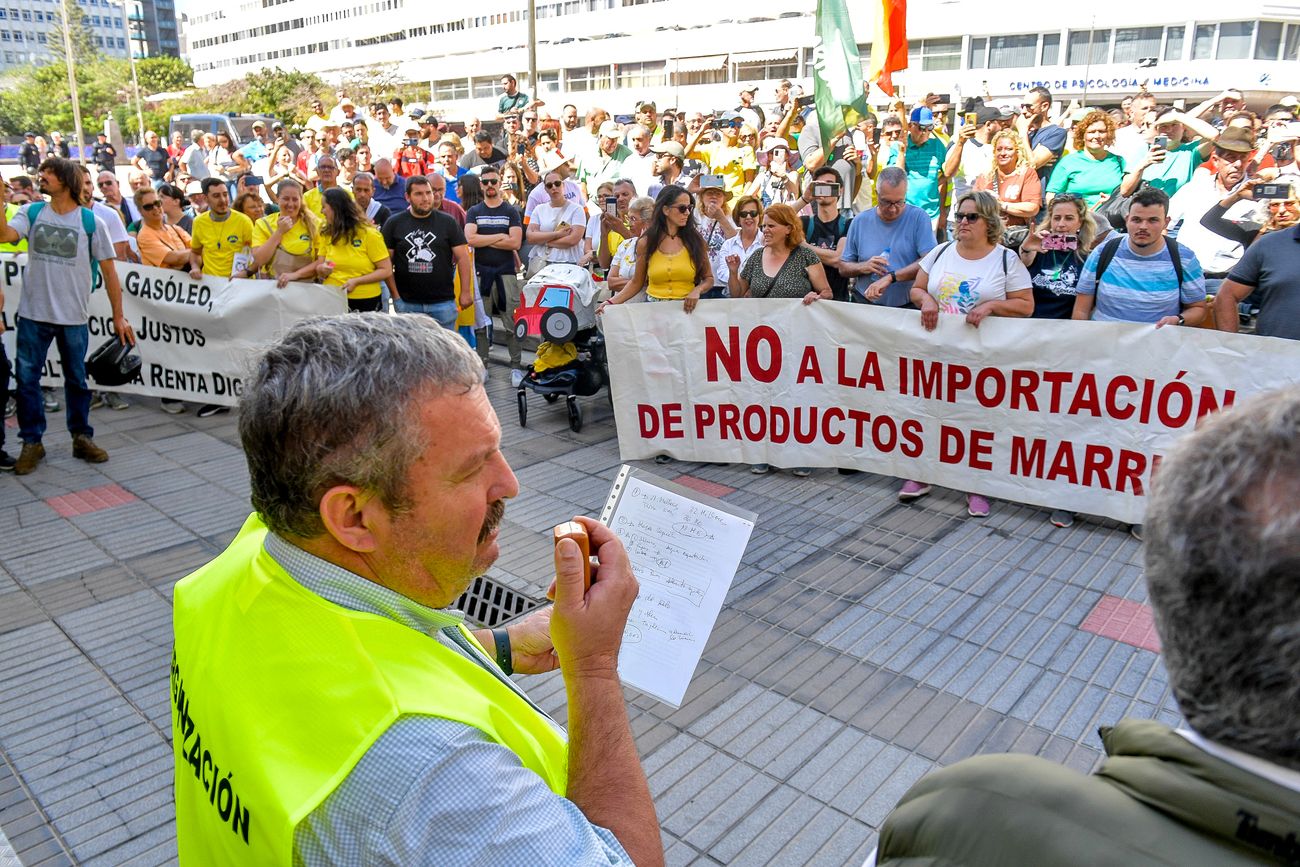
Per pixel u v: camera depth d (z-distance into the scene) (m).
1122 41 35.06
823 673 3.69
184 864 1.22
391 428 1.04
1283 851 0.76
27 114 75.88
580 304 6.66
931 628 4.01
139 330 7.32
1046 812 0.88
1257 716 0.78
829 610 4.17
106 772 3.20
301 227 7.30
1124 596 4.27
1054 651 3.82
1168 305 4.88
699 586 1.71
